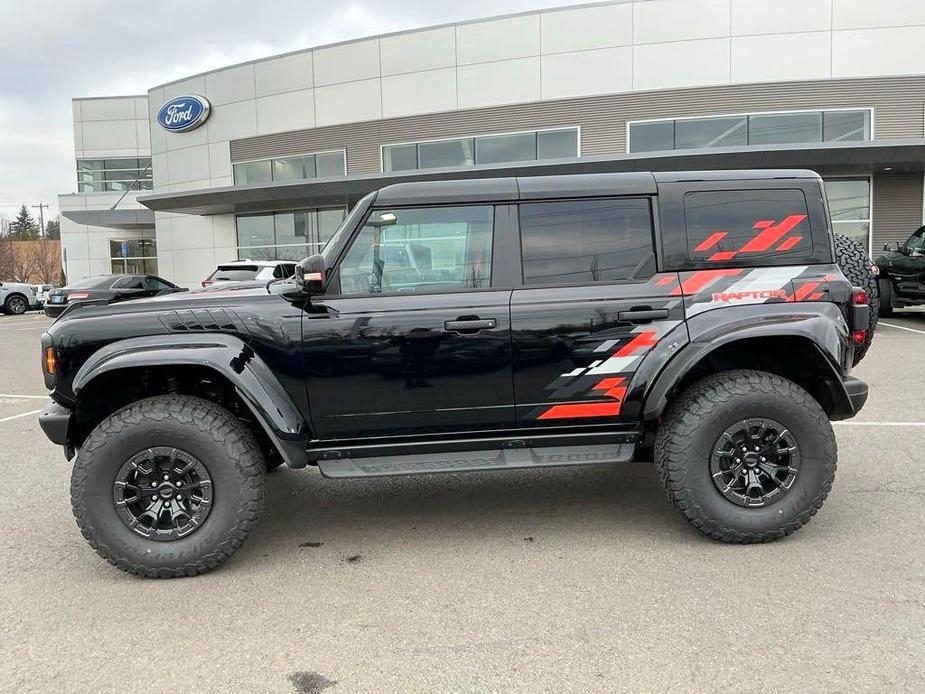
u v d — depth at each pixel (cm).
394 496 467
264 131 2270
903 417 629
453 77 1992
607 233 368
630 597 309
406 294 361
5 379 1046
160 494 340
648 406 356
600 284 363
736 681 244
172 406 339
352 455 361
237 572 350
